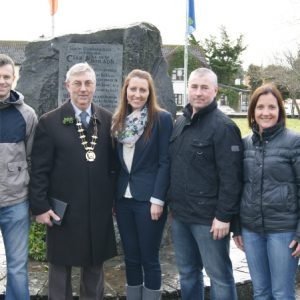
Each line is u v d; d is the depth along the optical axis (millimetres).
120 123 3492
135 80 3434
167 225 5270
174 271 4480
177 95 36188
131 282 3646
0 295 4062
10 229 3371
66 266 3479
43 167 3393
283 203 3002
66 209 3379
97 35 5207
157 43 5406
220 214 3186
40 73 5195
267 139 3076
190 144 3293
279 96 3076
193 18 16406
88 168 3379
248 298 4312
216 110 3303
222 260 3326
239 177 3197
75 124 3412
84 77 3365
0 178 3281
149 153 3490
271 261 3059
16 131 3332
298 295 4395
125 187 3529
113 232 3598
